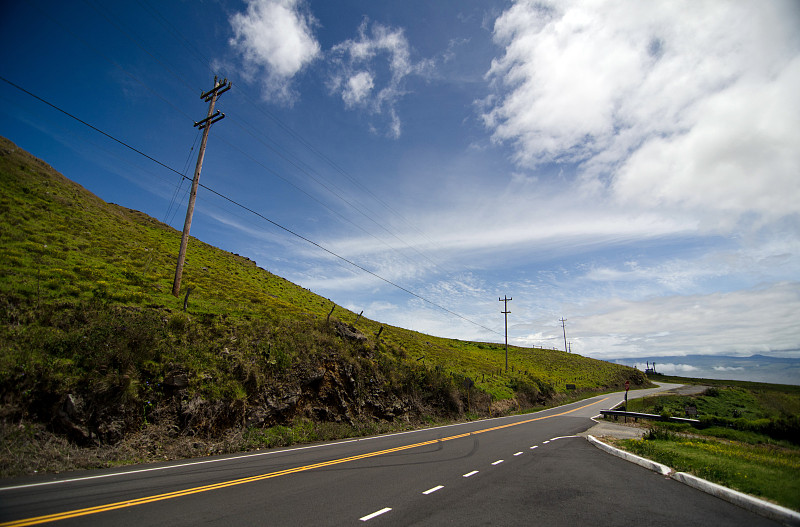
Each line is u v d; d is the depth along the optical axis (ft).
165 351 44.65
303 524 17.30
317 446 43.65
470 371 136.56
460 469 30.60
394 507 20.15
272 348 56.75
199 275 100.83
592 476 28.58
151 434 36.42
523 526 17.60
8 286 44.52
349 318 143.54
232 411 43.93
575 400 168.66
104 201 157.48
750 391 152.56
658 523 18.20
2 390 30.50
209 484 24.34
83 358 36.99
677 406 124.36
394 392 74.23
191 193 71.41
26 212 84.64
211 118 74.02
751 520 18.69
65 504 19.33
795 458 36.17
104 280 61.21
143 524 16.88
